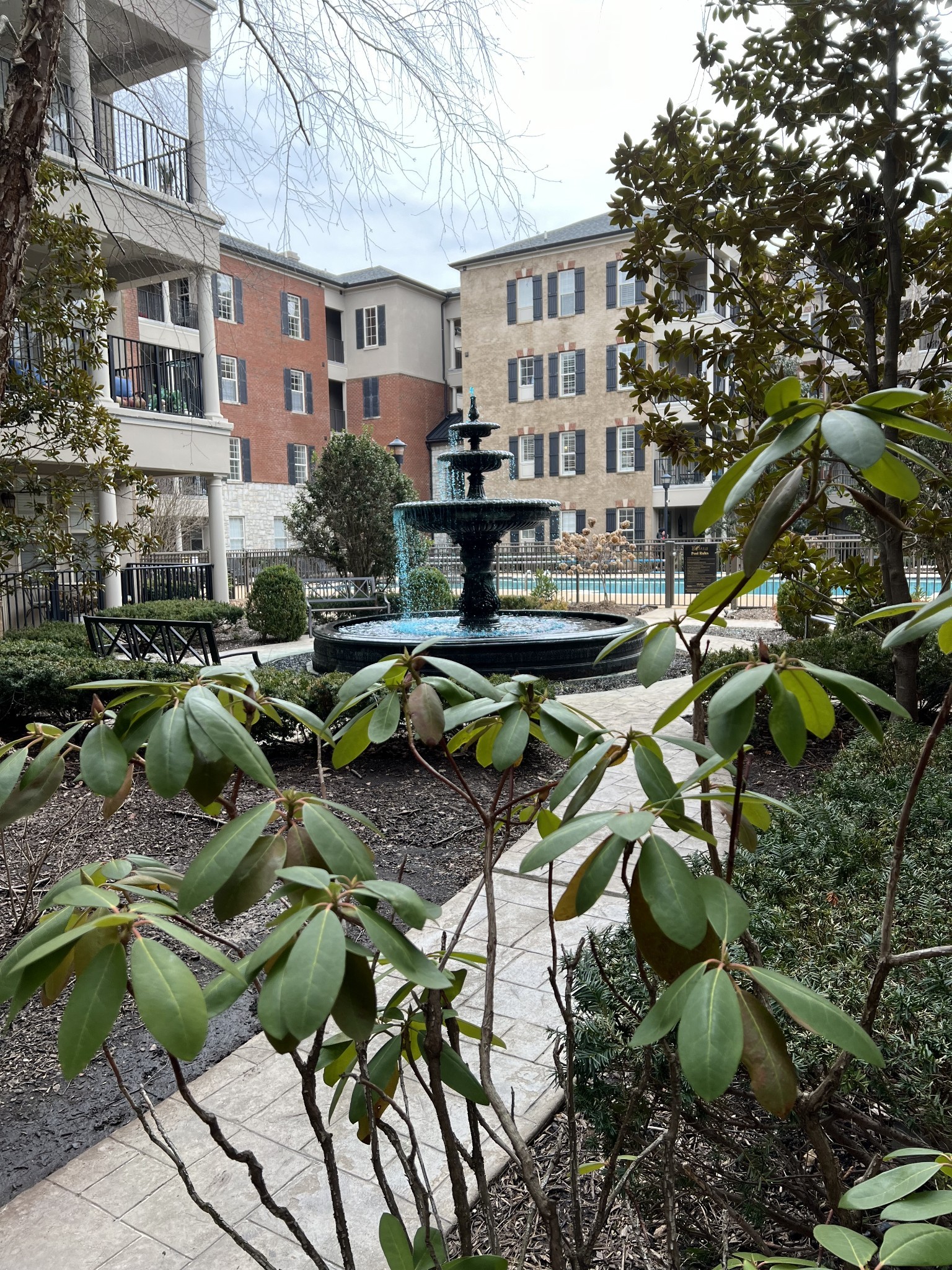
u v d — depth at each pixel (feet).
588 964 7.36
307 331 125.80
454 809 18.34
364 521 69.87
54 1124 8.78
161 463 51.60
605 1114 6.09
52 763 3.11
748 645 41.19
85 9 19.67
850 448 2.48
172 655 32.17
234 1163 8.02
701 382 20.84
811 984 6.40
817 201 18.39
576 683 32.78
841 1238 2.79
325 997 2.34
